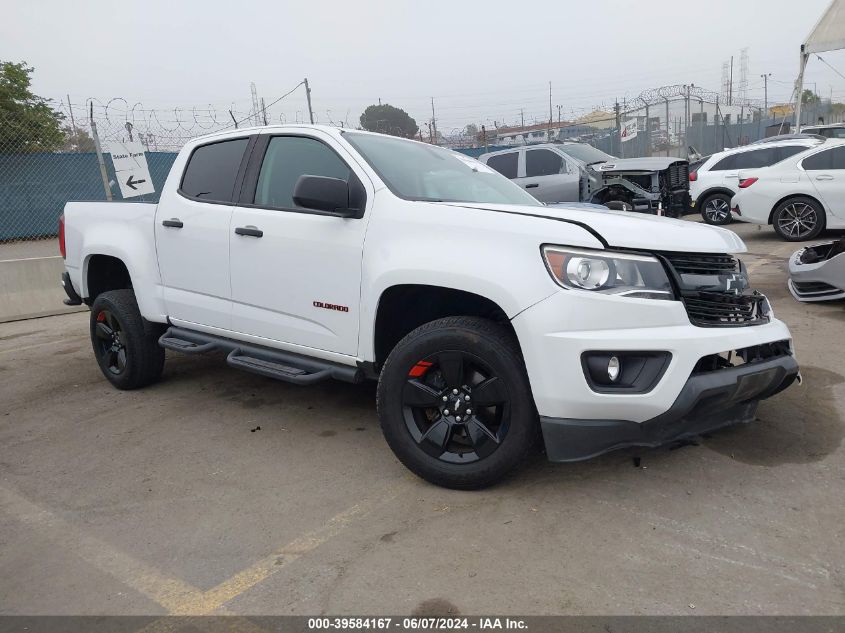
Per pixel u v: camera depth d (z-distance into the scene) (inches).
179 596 102.7
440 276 123.1
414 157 159.2
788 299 279.1
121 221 194.4
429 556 109.3
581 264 113.7
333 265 141.6
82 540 120.2
